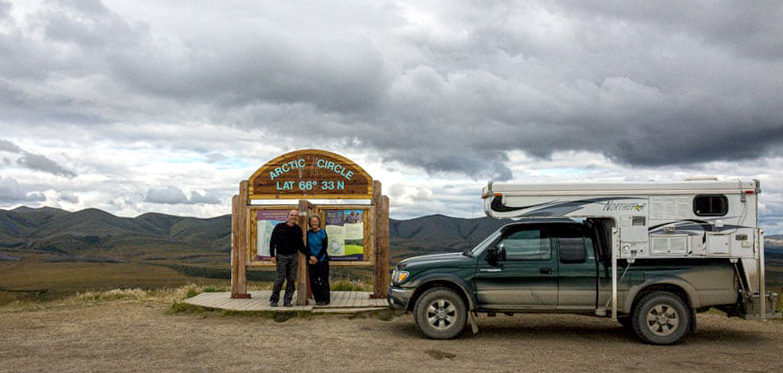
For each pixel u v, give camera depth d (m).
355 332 9.78
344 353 8.03
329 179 13.09
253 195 13.16
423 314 9.14
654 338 8.83
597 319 11.38
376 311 11.52
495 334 9.69
